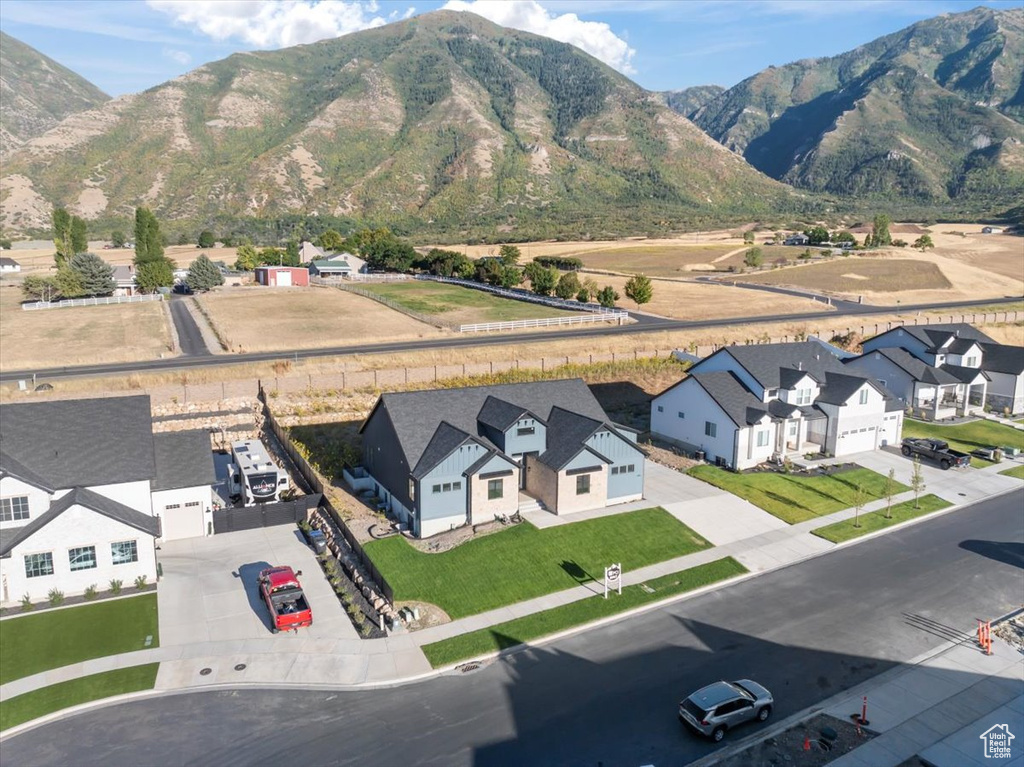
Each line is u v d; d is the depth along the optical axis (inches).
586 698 1000.2
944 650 1126.4
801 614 1231.5
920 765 876.6
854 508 1697.8
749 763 876.0
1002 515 1670.8
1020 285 5413.4
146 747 892.0
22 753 879.1
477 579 1338.6
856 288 5113.2
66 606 1239.5
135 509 1382.9
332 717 954.7
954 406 2586.1
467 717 957.2
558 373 2753.4
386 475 1669.5
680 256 7155.5
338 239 7406.5
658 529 1555.1
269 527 1584.6
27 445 1357.0
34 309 4033.0
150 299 4429.1
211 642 1130.7
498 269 4997.5
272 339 3142.2
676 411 2144.4
